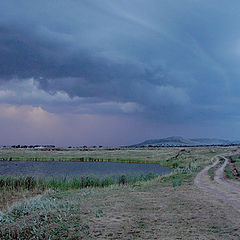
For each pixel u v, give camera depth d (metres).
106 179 27.09
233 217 11.72
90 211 12.76
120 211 12.74
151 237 9.29
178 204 14.31
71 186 25.58
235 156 61.50
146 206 13.82
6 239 9.92
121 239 9.14
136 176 30.23
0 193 22.73
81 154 100.12
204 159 57.75
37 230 10.32
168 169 50.91
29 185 25.67
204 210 12.98
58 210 13.11
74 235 9.59
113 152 108.19
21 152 114.69
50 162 71.00
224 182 23.70
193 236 9.35
